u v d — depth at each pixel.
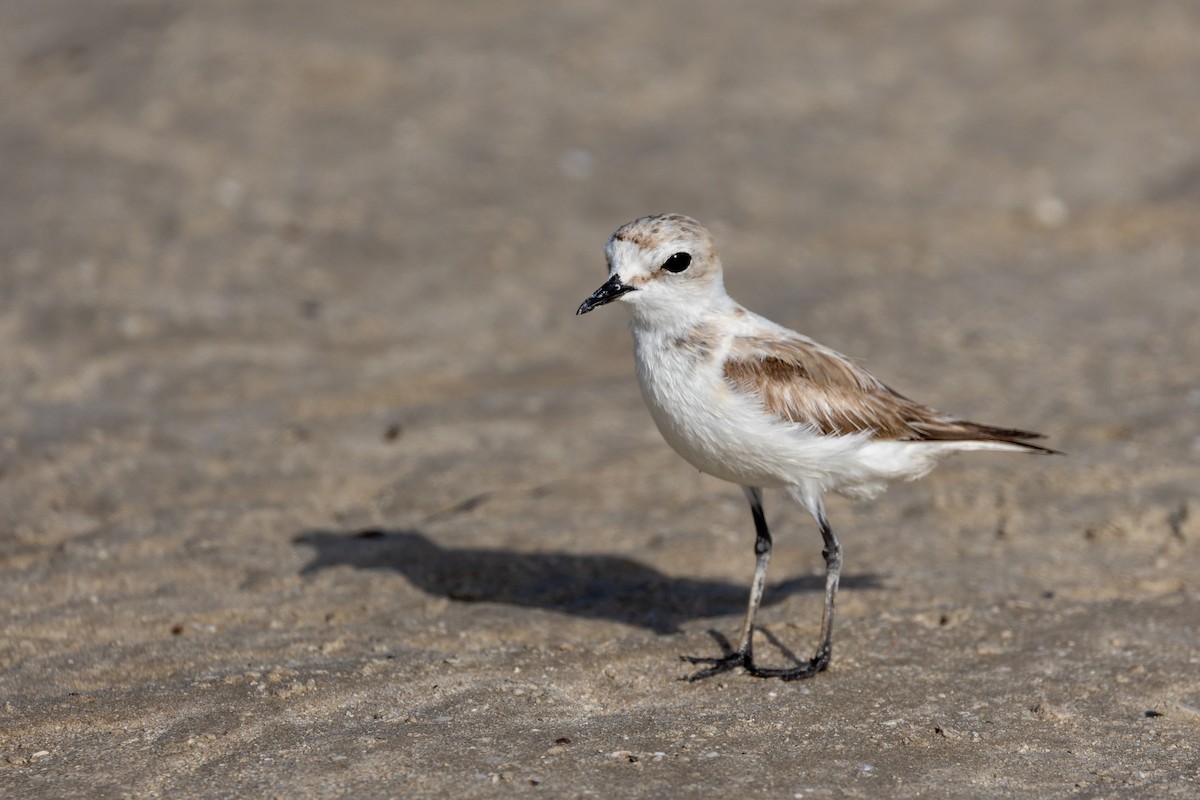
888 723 8.48
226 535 11.63
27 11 25.47
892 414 9.24
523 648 9.62
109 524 11.78
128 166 20.06
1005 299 17.89
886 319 17.08
